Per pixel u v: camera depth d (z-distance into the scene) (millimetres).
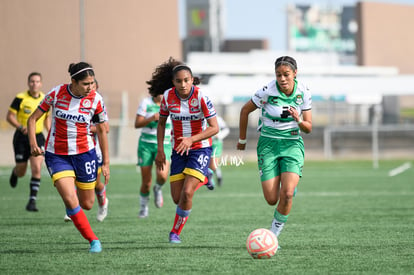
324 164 69688
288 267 15625
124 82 94500
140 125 26281
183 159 19609
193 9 166625
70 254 17734
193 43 166500
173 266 15820
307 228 23234
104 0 92875
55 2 86312
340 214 27828
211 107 18891
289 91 17578
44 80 85875
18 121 29969
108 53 93375
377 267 15633
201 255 17438
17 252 18172
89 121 17812
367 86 87062
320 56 137500
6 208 31219
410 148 86875
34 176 29047
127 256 17312
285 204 17266
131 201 34750
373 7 126500
